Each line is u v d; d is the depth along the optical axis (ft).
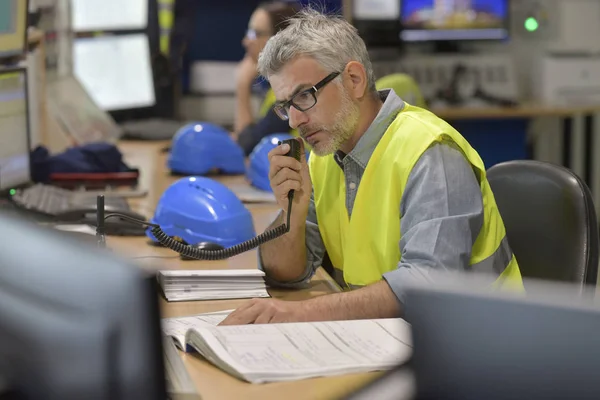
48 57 18.97
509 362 3.28
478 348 3.33
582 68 27.86
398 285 8.46
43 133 17.72
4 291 3.89
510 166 10.82
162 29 23.57
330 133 9.55
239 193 15.14
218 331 7.27
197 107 24.73
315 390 6.40
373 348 7.14
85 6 21.20
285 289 10.32
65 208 12.69
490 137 28.48
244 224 11.32
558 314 3.22
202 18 26.50
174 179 16.71
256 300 8.36
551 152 29.89
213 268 10.47
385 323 7.64
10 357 3.85
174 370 6.79
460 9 28.12
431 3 27.99
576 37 27.71
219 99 24.77
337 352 7.04
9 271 3.89
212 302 9.43
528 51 29.01
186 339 7.38
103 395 3.66
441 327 3.39
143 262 3.87
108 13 21.79
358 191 9.73
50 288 3.76
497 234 9.55
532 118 29.94
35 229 3.89
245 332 7.30
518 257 10.53
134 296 3.67
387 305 8.41
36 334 3.76
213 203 11.25
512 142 28.55
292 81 9.41
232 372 6.70
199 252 10.16
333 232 10.48
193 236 11.21
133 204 14.38
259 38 20.04
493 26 28.35
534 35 28.66
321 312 8.24
